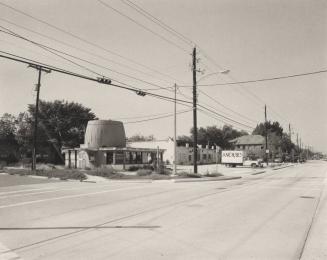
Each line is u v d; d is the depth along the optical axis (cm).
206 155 9119
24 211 1423
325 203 1609
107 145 5281
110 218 1241
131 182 3038
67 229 1065
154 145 7944
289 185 2684
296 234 963
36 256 778
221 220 1171
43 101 7519
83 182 3016
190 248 823
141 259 739
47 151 7275
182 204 1570
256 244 855
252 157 9475
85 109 7969
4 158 6988
